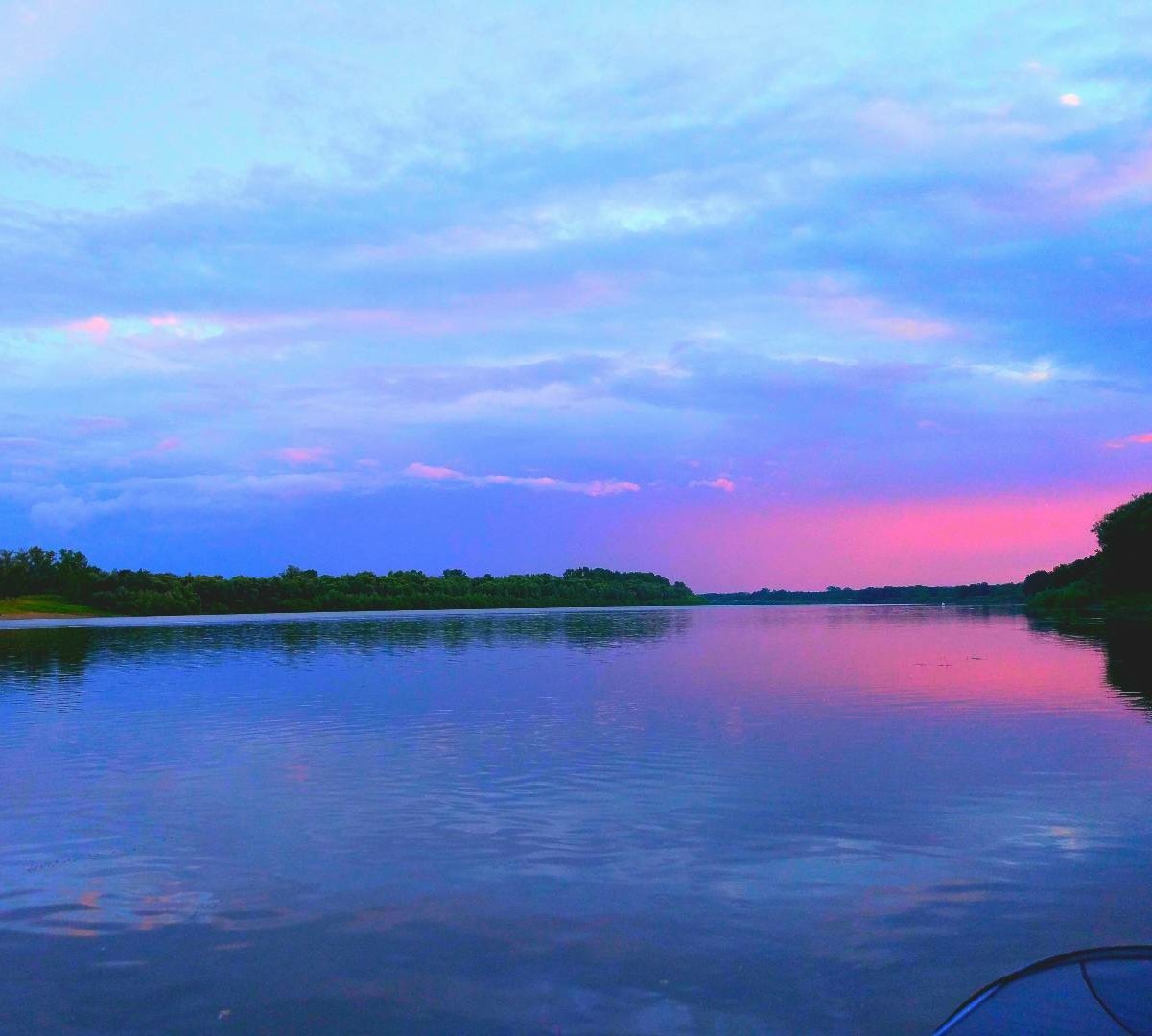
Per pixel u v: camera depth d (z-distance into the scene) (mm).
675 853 11828
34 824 13602
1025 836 12461
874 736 20531
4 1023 7508
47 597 165625
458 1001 7777
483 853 11930
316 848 12219
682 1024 7348
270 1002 7812
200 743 20453
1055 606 126938
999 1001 7008
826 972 8273
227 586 179750
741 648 53688
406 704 27188
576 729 21938
